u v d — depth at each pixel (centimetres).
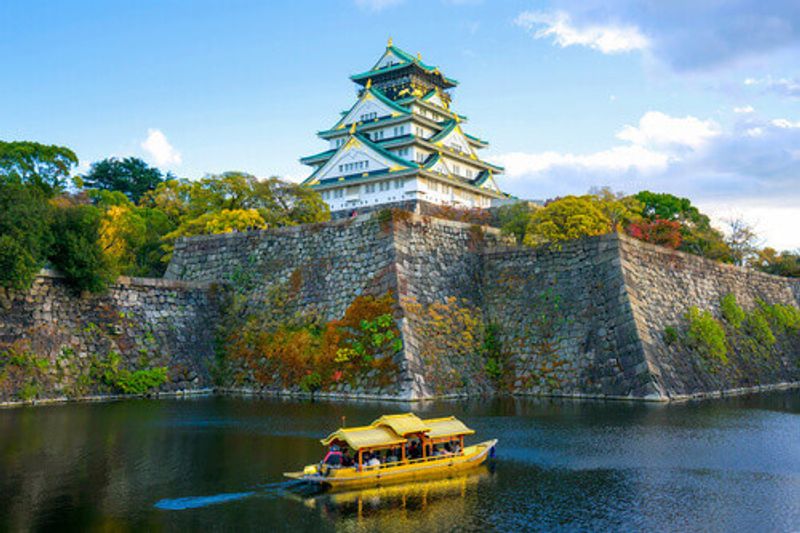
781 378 5725
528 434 3158
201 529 1941
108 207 7075
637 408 3934
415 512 2083
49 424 3353
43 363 4122
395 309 4428
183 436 3072
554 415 3659
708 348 5059
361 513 2075
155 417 3566
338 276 4841
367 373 4350
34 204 4144
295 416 3581
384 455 2492
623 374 4341
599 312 4578
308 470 2355
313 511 2092
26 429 3222
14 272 3906
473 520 2014
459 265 5062
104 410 3800
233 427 3281
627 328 4416
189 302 5072
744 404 4238
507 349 4803
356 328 4522
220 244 5556
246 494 2248
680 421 3519
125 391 4400
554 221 5197
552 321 4741
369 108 11381
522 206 7231
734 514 2062
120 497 2216
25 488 2297
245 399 4325
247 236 5447
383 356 4328
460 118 12238
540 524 1983
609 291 4578
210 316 5147
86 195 7919
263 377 4731
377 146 10438
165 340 4794
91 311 4491
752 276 6450
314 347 4612
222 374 4906
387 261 4628
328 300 4803
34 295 4206
